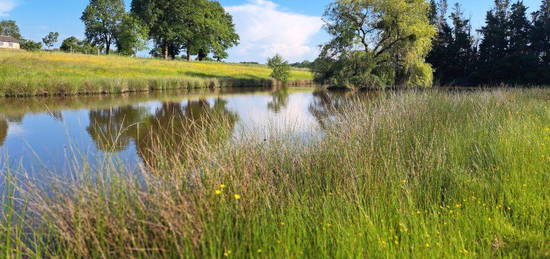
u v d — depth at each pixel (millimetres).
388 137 5914
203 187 3613
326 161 4926
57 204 3146
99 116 15617
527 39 45938
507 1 52125
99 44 65312
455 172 4551
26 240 3352
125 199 3338
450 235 3059
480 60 48125
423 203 3934
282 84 50375
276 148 5289
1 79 24938
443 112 8109
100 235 3010
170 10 61469
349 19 32688
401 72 31516
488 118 7332
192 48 63312
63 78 27891
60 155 7801
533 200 3699
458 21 52094
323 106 18031
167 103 21938
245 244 2936
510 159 4773
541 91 15234
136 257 2855
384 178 4316
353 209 3553
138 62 51469
